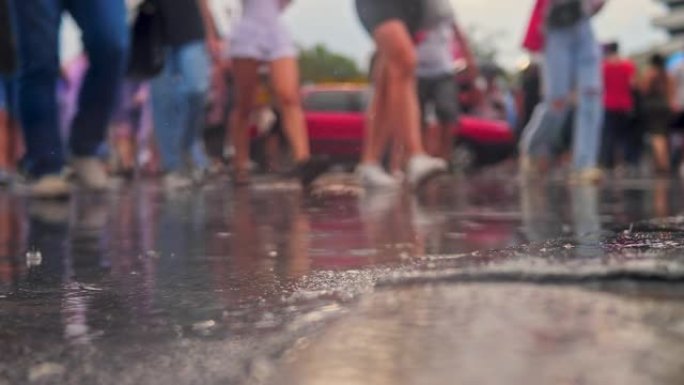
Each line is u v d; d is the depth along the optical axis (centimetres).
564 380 84
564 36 837
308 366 96
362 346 100
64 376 105
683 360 89
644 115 1395
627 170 1419
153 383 101
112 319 142
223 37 1033
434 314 113
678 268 133
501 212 397
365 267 193
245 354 108
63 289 180
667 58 1670
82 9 580
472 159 1614
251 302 151
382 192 609
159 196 609
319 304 140
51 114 582
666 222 288
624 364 88
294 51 796
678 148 1568
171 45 810
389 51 635
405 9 643
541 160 949
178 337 125
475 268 144
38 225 369
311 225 336
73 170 653
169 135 846
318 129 1484
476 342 98
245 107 829
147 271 208
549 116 897
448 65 915
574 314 109
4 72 492
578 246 194
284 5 798
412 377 88
